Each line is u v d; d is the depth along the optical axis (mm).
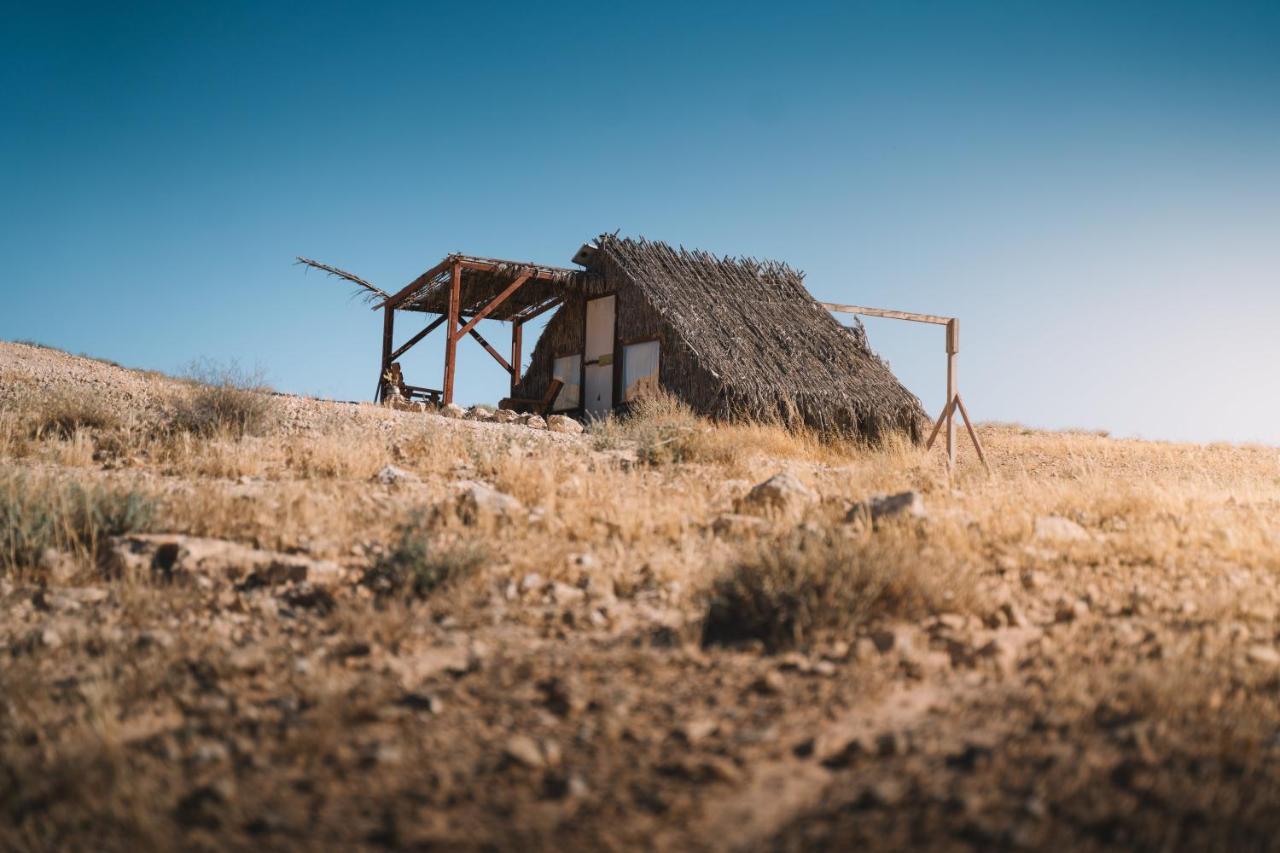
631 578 6129
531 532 7410
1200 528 8062
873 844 2727
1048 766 3156
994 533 7617
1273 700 3682
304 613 5512
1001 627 5012
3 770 3457
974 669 4246
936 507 9211
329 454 10867
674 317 21547
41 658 4789
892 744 3330
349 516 7762
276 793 3146
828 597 4996
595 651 4648
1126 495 9867
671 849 2736
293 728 3633
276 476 10031
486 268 22984
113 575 6289
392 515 7766
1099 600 5461
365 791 3143
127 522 6988
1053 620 5145
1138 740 3281
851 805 2965
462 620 5184
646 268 23453
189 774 3324
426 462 11211
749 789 3102
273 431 13172
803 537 6059
